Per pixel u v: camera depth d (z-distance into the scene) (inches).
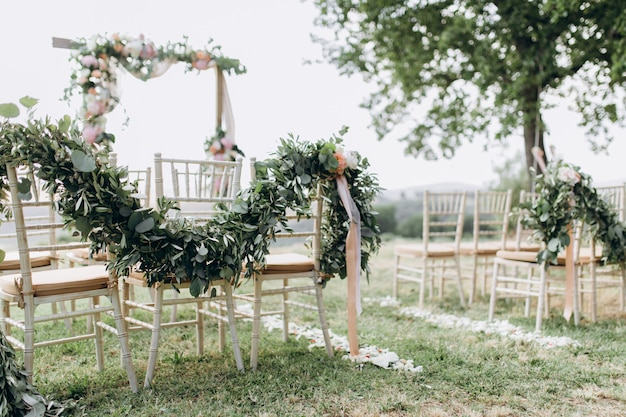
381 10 314.7
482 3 283.0
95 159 106.1
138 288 237.6
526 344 151.6
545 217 165.3
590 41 271.6
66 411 100.5
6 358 95.0
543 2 267.9
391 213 593.9
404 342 152.3
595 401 109.7
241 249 119.3
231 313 125.9
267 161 126.3
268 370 126.1
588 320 184.7
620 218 194.2
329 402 106.5
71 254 163.5
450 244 225.8
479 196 214.1
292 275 135.3
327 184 135.0
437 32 319.3
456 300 222.1
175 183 119.3
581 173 172.1
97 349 124.7
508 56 295.1
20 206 101.7
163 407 103.3
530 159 299.7
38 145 101.1
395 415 101.0
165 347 145.3
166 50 209.5
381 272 307.4
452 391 113.9
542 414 102.0
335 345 149.4
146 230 107.1
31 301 104.0
